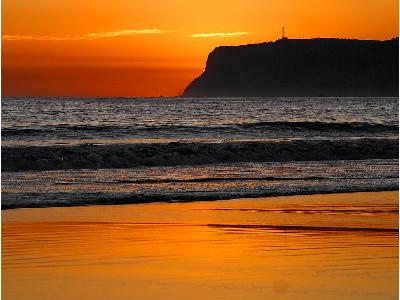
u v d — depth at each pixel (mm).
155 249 20484
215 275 17469
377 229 24203
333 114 170875
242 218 26516
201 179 39875
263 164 50719
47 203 29922
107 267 18188
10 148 51500
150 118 139000
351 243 21641
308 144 58719
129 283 16672
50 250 20109
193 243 21484
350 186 36500
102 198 31734
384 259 19297
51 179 39562
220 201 31312
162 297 15539
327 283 16766
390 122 127125
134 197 32219
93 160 48438
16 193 32906
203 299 15414
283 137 81375
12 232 22938
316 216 27062
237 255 19734
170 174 42875
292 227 24547
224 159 52875
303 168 47188
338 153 57250
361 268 18250
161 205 29984
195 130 88375
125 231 23531
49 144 65125
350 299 15523
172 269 18047
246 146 56156
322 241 21891
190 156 51562
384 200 31672
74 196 32219
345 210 28641
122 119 132750
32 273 17453
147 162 49812
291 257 19469
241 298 15492
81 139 74188
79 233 23016
